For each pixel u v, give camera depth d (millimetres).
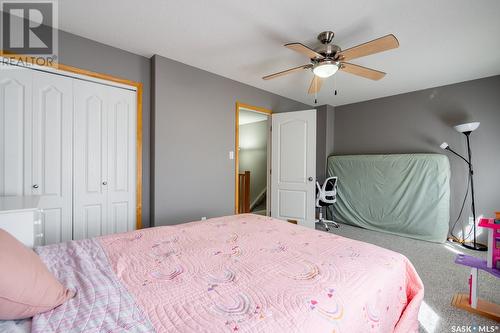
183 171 2840
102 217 2406
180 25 2061
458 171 3322
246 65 2865
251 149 6266
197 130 2955
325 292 872
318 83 2775
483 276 2262
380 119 4117
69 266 1051
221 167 3217
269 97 3840
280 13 1872
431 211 3332
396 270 1153
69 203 2230
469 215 3229
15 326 676
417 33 2098
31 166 2057
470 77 3129
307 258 1187
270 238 1511
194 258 1182
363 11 1820
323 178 4621
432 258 2721
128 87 2531
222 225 1808
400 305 1139
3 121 1944
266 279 972
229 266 1098
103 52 2369
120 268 1047
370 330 879
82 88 2277
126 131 2529
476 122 2965
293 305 787
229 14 1899
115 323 689
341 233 3715
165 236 1502
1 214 1354
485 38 2174
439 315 1693
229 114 3289
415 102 3719
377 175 3887
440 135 3482
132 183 2574
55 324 677
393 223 3668
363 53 1892
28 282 688
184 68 2814
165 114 2674
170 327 680
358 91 3750
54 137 2150
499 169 3031
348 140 4543
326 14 1868
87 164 2316
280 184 3871
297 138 3723
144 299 818
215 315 737
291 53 2553
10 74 1960
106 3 1785
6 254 683
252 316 731
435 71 2934
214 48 2457
